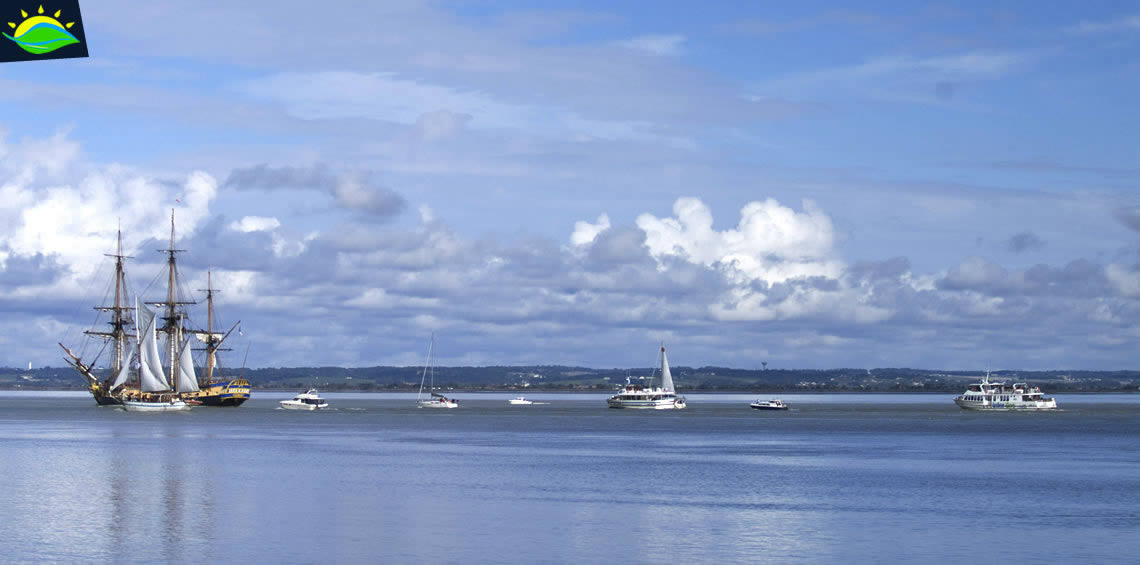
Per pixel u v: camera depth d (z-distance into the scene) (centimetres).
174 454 14162
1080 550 7094
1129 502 9338
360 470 12012
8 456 13700
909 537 7556
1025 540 7456
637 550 7044
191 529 7794
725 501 9362
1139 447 15875
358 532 7681
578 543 7275
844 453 14725
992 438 18238
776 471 12019
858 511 8756
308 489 10175
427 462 13100
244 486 10394
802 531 7788
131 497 9531
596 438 18075
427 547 7119
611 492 9988
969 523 8175
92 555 6856
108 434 18388
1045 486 10544
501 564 6606
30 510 8712
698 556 6862
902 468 12400
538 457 13900
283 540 7362
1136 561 6750
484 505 9094
